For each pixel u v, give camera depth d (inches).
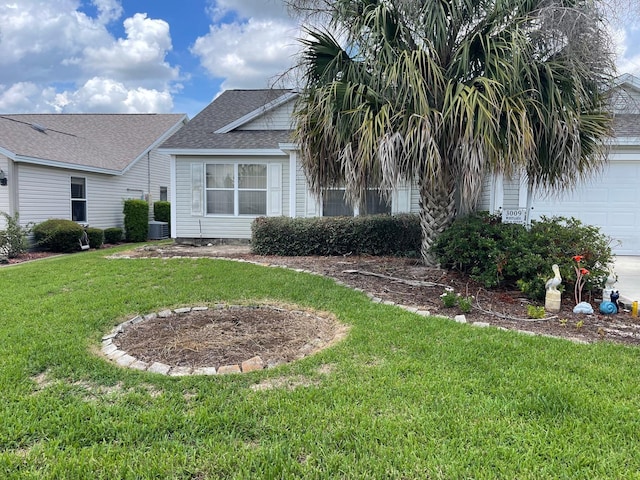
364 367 113.0
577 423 84.2
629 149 306.8
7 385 104.2
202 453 77.8
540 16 180.9
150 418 89.2
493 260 198.5
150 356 126.4
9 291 208.1
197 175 422.0
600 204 313.7
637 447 76.7
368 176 196.7
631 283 221.6
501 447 77.2
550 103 181.2
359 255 319.0
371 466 73.3
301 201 390.0
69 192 494.6
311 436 82.0
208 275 237.6
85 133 667.4
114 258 315.3
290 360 122.3
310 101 218.8
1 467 74.0
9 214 413.1
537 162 200.5
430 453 76.2
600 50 185.9
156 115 753.6
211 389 102.3
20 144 446.3
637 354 119.8
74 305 179.0
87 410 92.6
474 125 173.0
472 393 97.2
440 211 239.3
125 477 71.9
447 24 198.5
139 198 636.7
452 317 159.8
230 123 441.1
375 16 191.0
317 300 184.2
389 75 185.6
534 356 118.0
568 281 183.8
